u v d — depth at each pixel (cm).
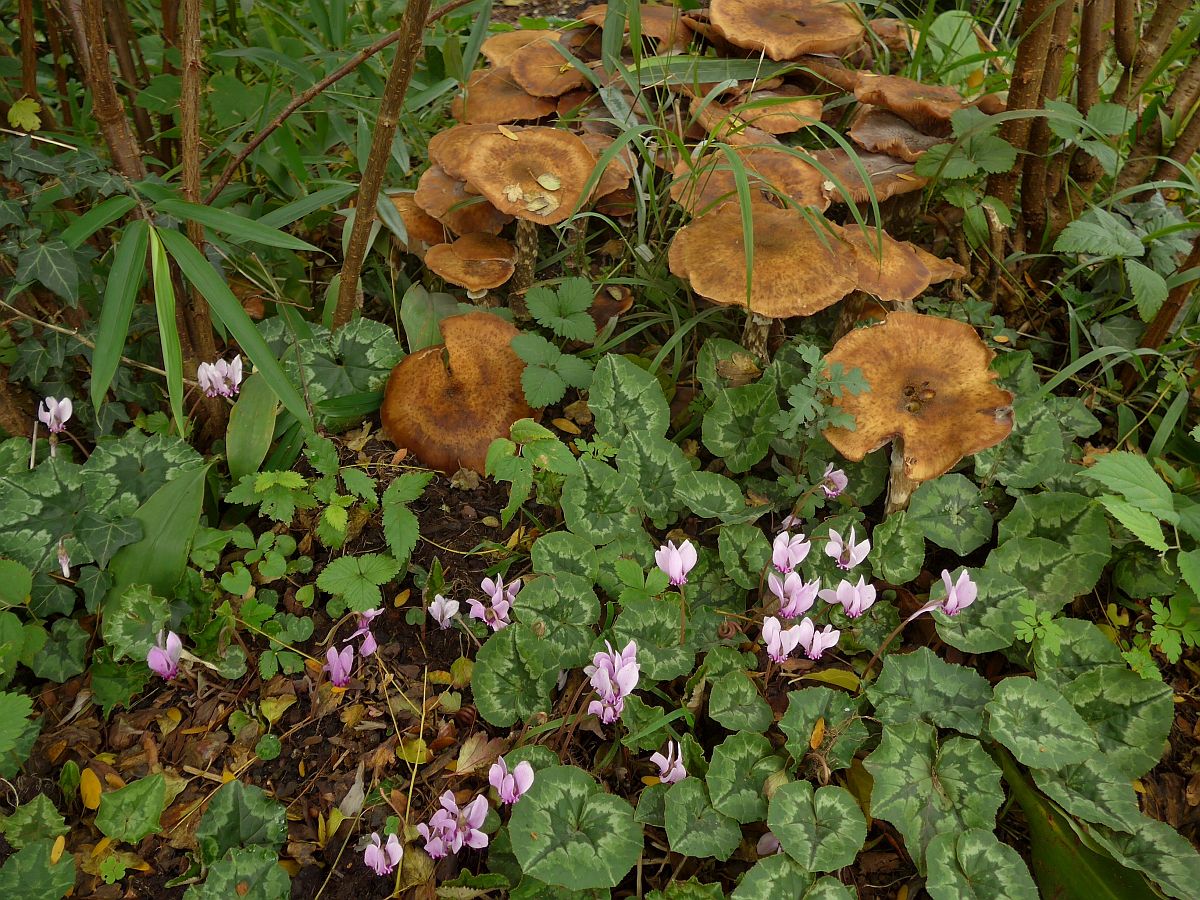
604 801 44
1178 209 71
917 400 52
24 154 51
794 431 52
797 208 56
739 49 74
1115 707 48
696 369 62
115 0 65
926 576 55
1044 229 68
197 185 51
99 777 47
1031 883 41
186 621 52
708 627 52
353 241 58
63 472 53
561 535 53
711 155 66
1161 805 48
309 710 50
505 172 63
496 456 54
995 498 58
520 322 69
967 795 44
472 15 90
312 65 76
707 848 42
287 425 59
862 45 79
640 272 67
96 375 42
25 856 42
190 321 58
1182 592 52
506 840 44
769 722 47
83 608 53
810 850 41
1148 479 50
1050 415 58
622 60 75
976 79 82
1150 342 62
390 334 63
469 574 55
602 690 43
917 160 65
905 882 44
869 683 49
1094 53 67
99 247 65
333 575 50
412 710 50
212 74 79
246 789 45
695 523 59
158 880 44
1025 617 50
